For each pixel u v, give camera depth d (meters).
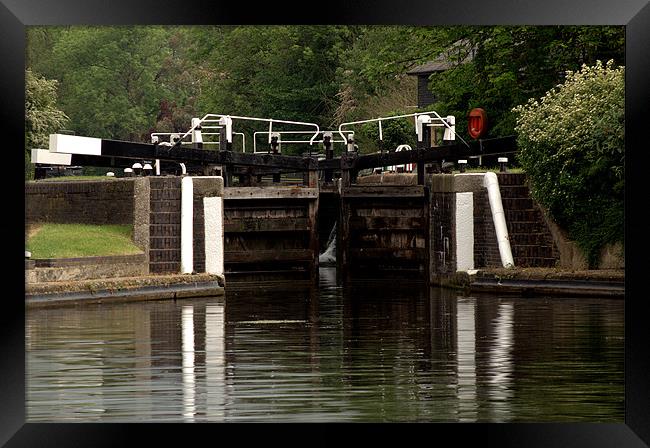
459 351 32.16
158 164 59.34
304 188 59.88
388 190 59.72
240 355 31.77
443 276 53.75
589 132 46.84
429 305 44.78
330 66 101.81
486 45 66.00
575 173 47.59
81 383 27.95
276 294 51.38
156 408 25.55
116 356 31.61
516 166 63.41
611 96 47.03
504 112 67.19
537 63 65.19
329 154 61.72
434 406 25.56
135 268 49.75
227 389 27.20
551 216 48.94
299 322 39.38
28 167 68.62
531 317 39.38
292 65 102.12
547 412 25.09
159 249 51.34
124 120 127.94
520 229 50.94
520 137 49.81
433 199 55.12
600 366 29.70
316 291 53.06
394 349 32.69
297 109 102.12
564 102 49.28
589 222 47.56
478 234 52.16
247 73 104.31
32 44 120.25
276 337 35.34
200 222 51.53
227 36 105.00
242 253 58.91
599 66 49.12
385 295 50.22
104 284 45.72
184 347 33.22
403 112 90.44
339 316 41.28
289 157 59.59
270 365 30.16
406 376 28.58
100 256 47.78
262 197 58.88
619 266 46.62
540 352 31.84
